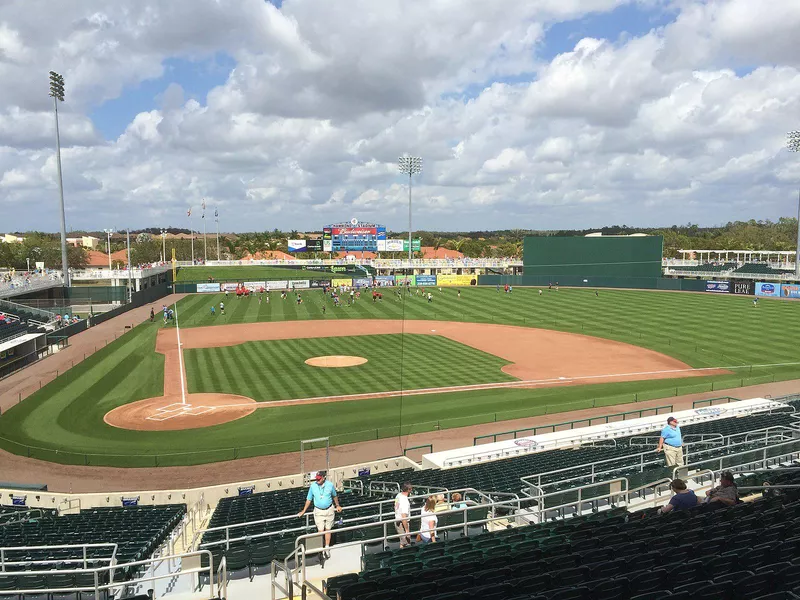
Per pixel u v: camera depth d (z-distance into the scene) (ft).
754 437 80.28
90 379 151.74
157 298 317.42
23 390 140.87
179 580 43.32
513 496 58.54
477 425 116.98
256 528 58.03
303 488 81.71
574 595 26.63
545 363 172.86
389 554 38.32
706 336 208.54
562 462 77.92
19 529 63.10
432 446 101.65
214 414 124.77
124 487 89.45
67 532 60.54
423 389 144.36
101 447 105.50
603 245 374.22
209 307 285.02
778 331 215.31
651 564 31.19
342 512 59.72
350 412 125.70
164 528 61.57
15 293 236.63
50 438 110.01
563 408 126.72
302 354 184.44
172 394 139.44
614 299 311.27
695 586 26.68
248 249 606.55
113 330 222.89
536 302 302.25
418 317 258.57
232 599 38.50
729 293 330.95
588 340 206.80
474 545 37.91
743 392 137.69
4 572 39.78
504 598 26.35
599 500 55.16
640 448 84.79
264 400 134.82
